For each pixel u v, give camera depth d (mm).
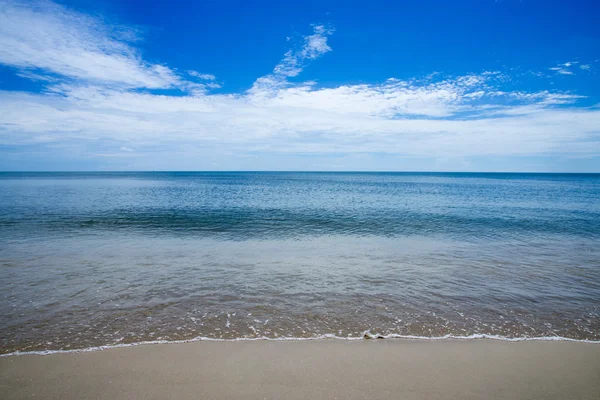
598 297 9797
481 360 6238
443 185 90250
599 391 5305
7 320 7855
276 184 89375
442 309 8852
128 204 35344
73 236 18438
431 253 15367
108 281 10852
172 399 4957
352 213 29859
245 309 8742
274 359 6188
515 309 8875
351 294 9930
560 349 6723
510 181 127250
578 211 31547
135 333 7289
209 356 6273
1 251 14875
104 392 5121
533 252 15609
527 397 5148
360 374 5699
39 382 5375
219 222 24000
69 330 7391
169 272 11961
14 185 74562
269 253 15172
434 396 5121
